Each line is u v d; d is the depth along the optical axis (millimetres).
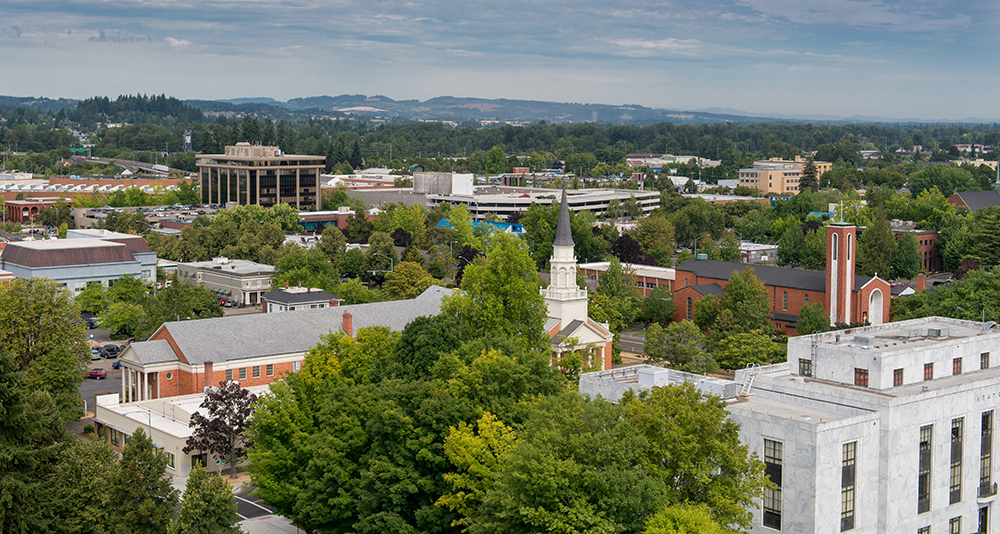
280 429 109312
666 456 83438
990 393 99250
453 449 94438
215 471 133750
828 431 86188
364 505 97000
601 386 107938
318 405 113312
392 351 131000
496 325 141000
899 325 122250
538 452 81000
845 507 89125
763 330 185375
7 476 91375
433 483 97125
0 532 89938
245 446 131000
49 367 147250
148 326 198250
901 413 91250
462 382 104250
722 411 85938
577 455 82188
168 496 93812
